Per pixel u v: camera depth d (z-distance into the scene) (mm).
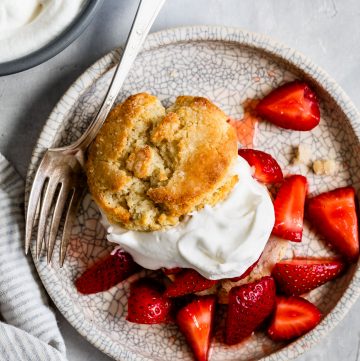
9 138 537
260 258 520
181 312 519
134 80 525
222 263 486
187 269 507
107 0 532
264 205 490
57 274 519
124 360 515
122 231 498
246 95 532
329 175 532
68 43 484
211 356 528
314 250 531
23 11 481
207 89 532
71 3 478
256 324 515
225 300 522
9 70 481
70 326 539
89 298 527
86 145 505
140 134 494
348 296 517
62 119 510
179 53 525
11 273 517
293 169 533
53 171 505
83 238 526
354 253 521
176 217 486
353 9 544
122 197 491
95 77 508
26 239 501
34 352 514
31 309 519
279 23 543
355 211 523
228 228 486
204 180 482
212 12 540
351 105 519
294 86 522
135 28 495
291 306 521
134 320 516
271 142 534
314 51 544
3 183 526
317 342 516
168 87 529
